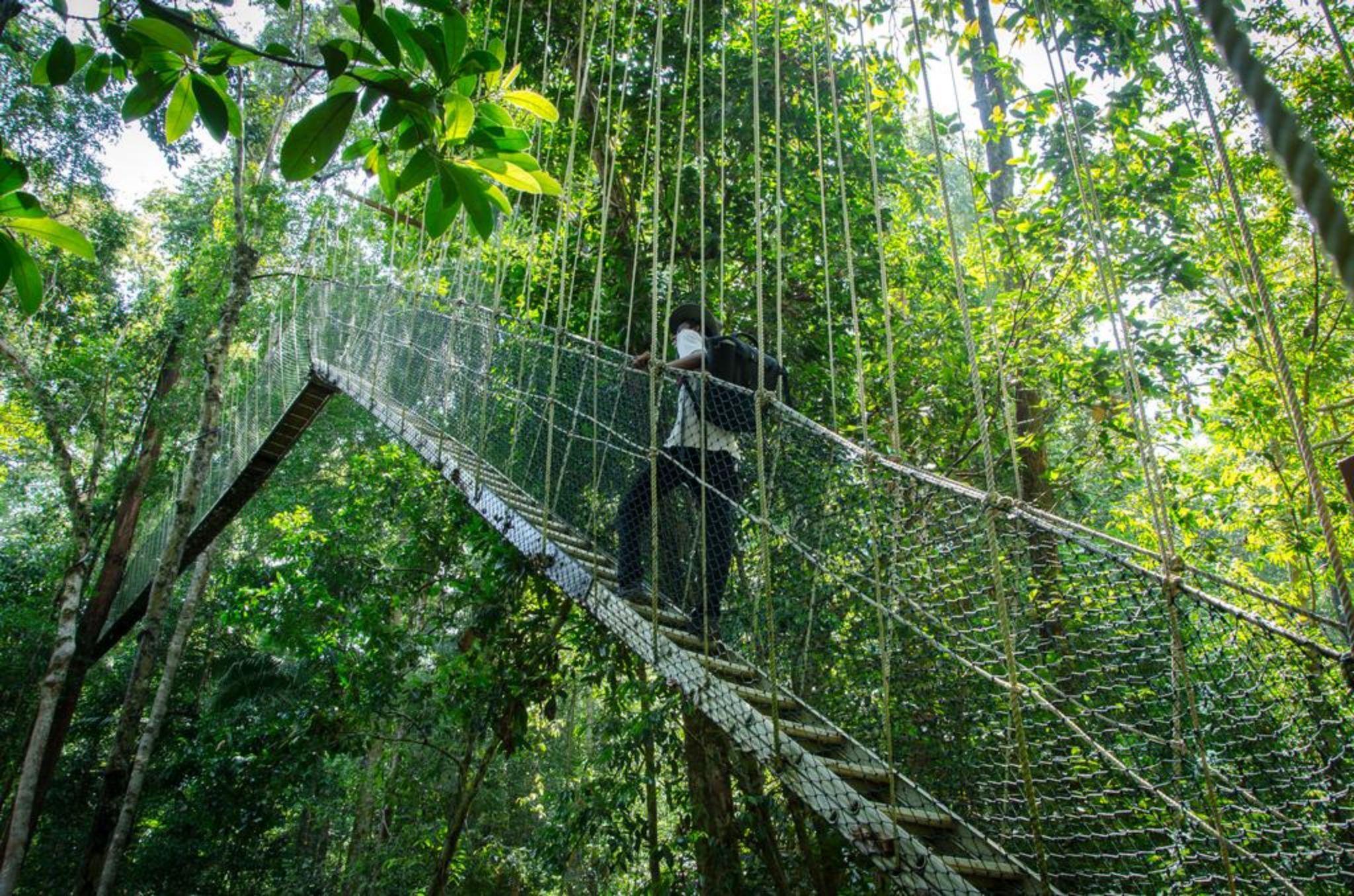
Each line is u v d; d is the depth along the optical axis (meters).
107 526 11.43
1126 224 5.32
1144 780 2.15
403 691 7.21
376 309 6.46
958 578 2.60
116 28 1.48
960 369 5.73
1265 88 0.39
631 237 6.03
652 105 4.42
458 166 1.61
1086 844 2.35
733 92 5.73
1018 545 2.53
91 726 11.66
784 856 4.96
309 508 11.74
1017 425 5.92
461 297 5.04
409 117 1.56
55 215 11.02
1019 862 2.30
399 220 6.76
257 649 11.00
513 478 4.38
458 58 1.54
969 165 5.76
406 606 8.20
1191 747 2.19
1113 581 2.32
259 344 10.53
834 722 2.84
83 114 9.64
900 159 6.23
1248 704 2.07
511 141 1.66
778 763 2.51
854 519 2.88
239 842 10.66
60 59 1.51
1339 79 5.29
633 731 4.68
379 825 10.55
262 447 7.99
